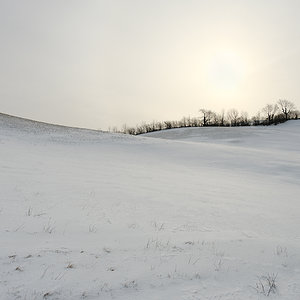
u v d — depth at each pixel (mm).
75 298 3697
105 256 4938
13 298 3504
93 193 10766
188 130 74188
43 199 9016
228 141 52625
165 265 4859
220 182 16641
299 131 68750
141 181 14609
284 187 17031
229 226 8312
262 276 4824
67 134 39688
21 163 15539
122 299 3793
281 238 7363
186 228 7695
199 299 3957
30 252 4727
